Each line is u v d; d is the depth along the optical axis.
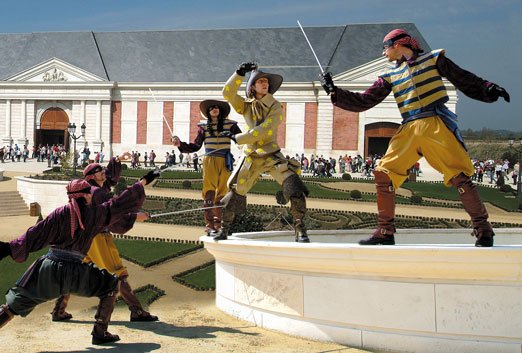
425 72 6.50
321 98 57.38
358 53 59.88
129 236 20.81
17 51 66.88
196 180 39.59
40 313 8.82
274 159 7.77
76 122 61.31
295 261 7.18
